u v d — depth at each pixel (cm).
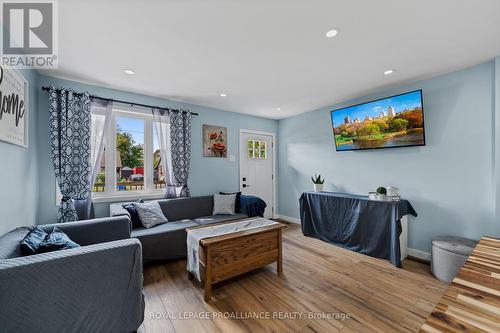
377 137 311
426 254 276
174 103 357
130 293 145
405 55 217
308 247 320
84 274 129
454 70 251
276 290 211
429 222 275
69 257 125
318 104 380
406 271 247
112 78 267
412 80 279
